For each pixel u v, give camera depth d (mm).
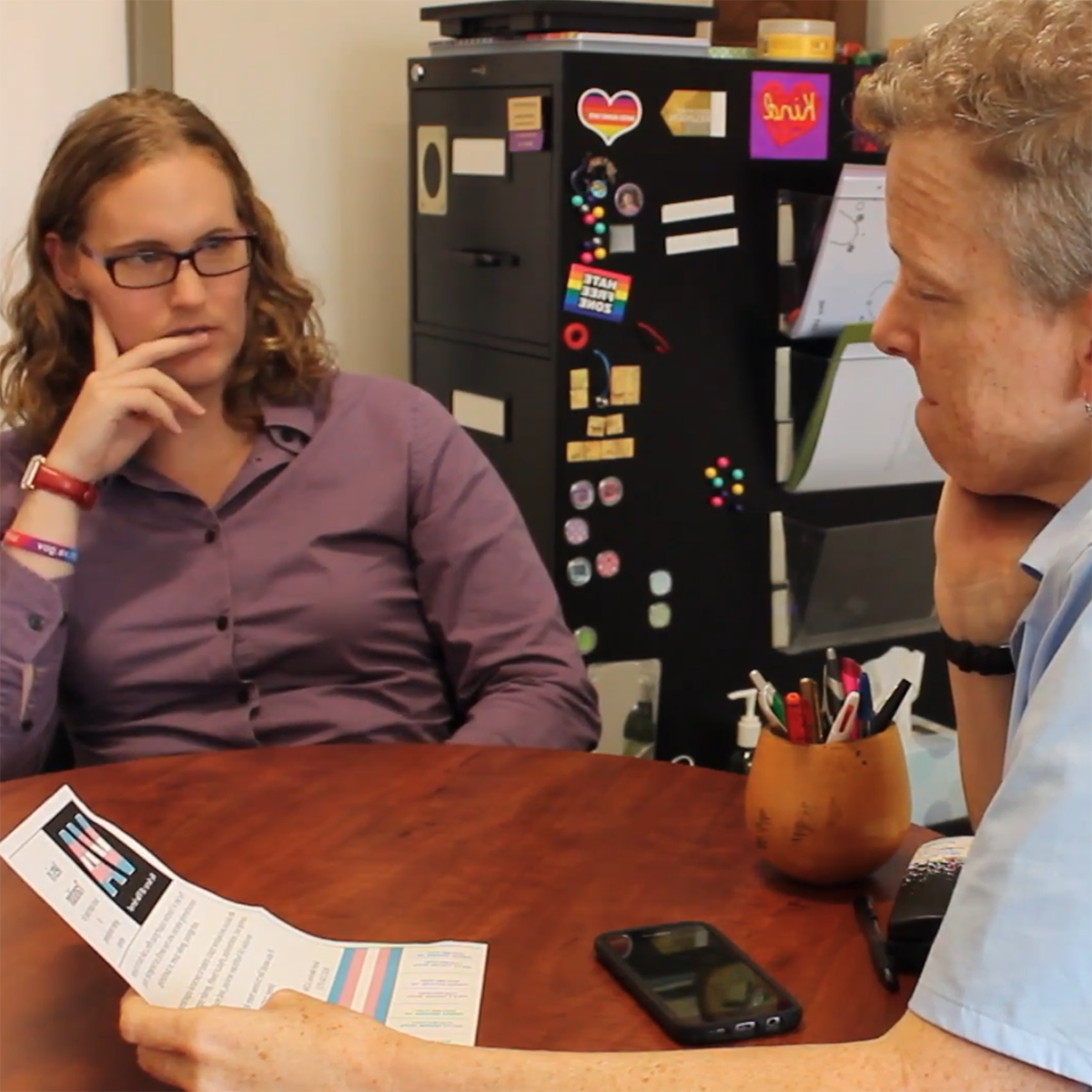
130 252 1510
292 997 781
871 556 2430
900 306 824
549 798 1217
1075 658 684
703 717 2348
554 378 2121
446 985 905
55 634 1493
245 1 2342
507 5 2127
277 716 1590
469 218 2287
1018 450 806
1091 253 723
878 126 799
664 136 2117
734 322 2232
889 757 1028
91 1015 893
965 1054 662
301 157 2453
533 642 1608
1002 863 673
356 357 2580
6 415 1675
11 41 2127
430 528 1646
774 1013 857
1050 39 718
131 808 1195
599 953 945
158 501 1588
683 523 2262
